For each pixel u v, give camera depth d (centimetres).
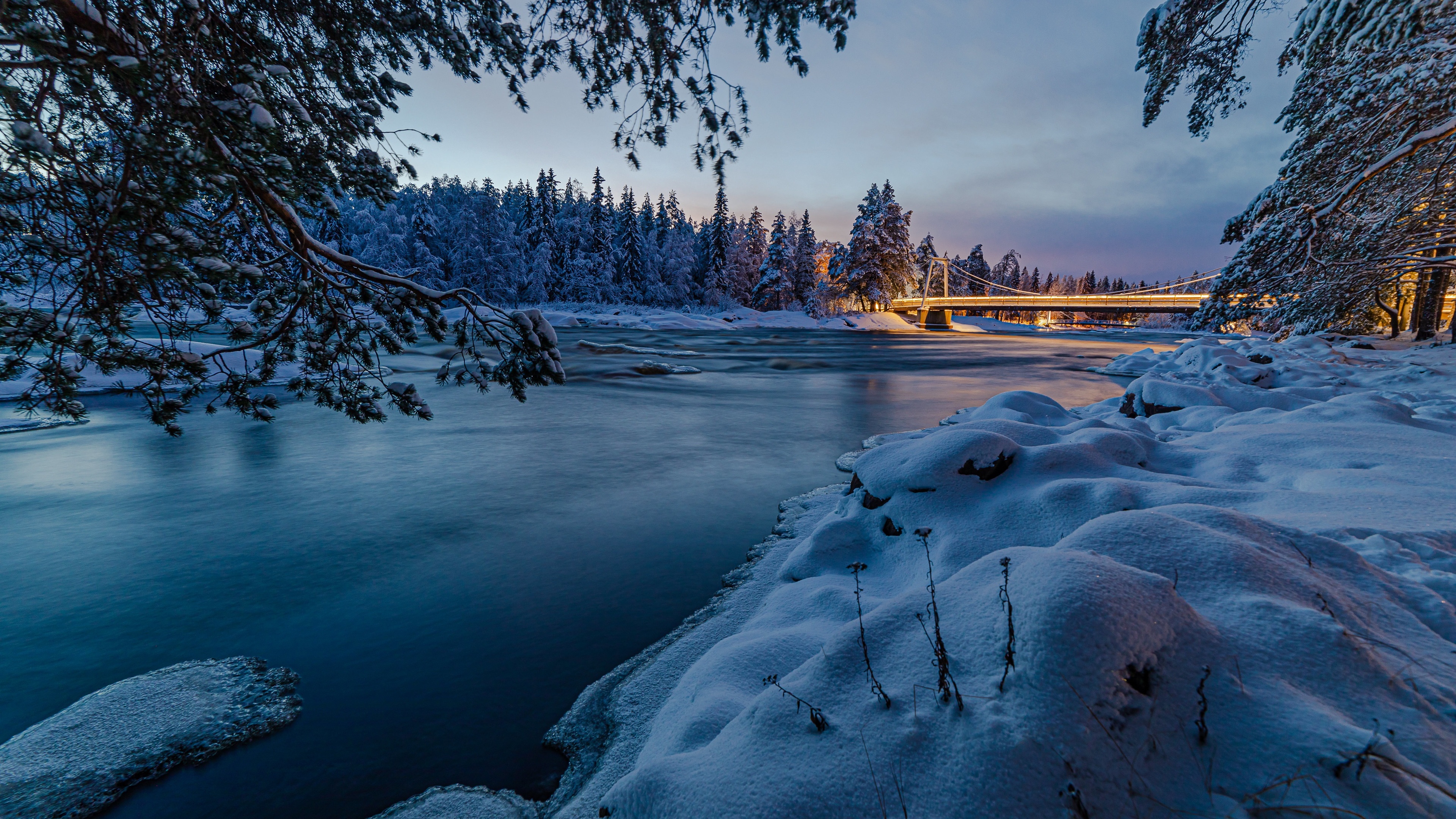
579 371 2480
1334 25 709
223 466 1023
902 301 7731
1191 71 910
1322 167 1119
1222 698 181
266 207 300
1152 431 844
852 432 1332
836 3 376
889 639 235
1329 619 207
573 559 625
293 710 385
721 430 1352
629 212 7225
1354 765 153
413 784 317
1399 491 422
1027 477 477
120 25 225
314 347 358
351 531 717
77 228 224
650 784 202
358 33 365
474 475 964
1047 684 179
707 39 387
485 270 5712
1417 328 2439
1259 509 397
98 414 1402
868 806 174
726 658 338
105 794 312
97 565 627
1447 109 861
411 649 458
